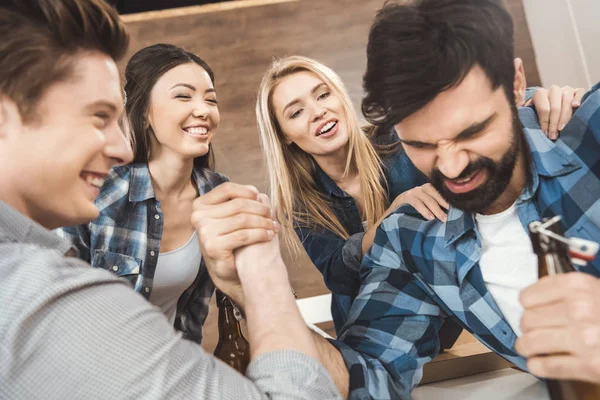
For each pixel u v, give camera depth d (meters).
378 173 1.49
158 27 2.60
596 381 0.52
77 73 0.62
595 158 0.86
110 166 0.69
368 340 0.94
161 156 1.53
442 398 0.93
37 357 0.52
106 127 0.67
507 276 0.94
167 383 0.55
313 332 0.87
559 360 0.54
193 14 2.60
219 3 2.55
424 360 0.94
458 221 0.95
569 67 2.35
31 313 0.52
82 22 0.63
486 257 0.96
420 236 1.00
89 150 0.64
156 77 1.48
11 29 0.59
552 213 0.90
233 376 0.61
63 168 0.62
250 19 2.55
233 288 0.79
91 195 0.67
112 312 0.55
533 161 0.89
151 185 1.48
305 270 2.11
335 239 1.58
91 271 0.58
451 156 0.73
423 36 0.68
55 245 0.64
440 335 1.08
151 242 1.48
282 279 0.74
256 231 0.75
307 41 2.52
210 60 2.58
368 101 0.73
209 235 0.75
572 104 0.90
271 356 0.65
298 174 1.66
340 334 0.99
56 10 0.60
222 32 2.56
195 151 1.52
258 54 2.55
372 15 2.46
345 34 2.50
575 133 0.88
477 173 0.74
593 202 0.87
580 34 2.29
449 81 0.68
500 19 0.69
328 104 1.58
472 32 0.67
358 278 1.48
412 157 0.77
